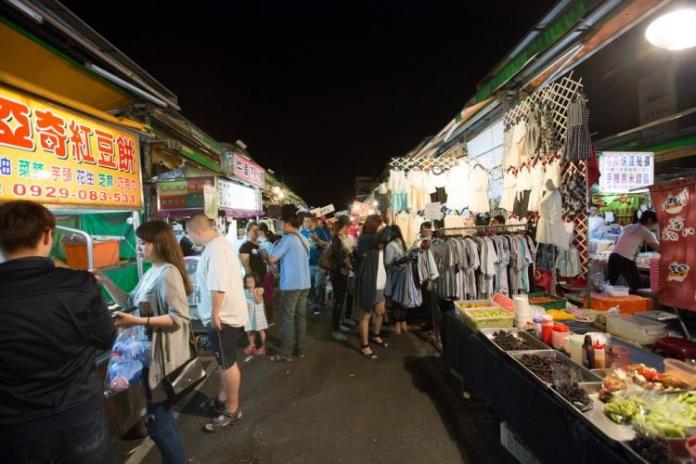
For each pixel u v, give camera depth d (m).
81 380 1.61
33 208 1.60
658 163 6.41
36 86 2.36
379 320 5.55
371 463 2.89
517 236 4.90
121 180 3.28
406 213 6.61
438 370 4.58
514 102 4.42
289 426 3.41
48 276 1.56
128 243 4.33
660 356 2.66
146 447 3.18
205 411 3.71
